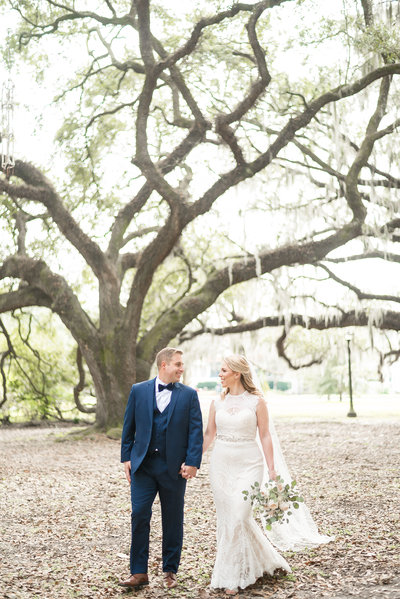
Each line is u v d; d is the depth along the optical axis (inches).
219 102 981.8
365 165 893.2
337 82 922.7
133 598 211.9
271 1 770.8
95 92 1037.8
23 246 992.9
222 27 868.6
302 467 536.4
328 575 229.0
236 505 224.4
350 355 1296.8
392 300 1069.1
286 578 228.2
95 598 212.1
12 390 1290.6
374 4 808.3
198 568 246.5
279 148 836.6
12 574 242.1
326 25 820.6
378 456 608.1
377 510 341.7
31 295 948.6
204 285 937.5
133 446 233.5
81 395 1331.2
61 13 974.4
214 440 244.2
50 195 893.2
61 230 906.1
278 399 2504.9
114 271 913.5
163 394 231.8
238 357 241.8
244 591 215.6
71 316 893.8
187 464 225.9
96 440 818.2
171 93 1003.9
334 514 335.6
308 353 1374.3
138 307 874.1
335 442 752.3
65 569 249.3
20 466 586.6
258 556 223.8
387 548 257.9
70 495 425.7
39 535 310.2
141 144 816.9
